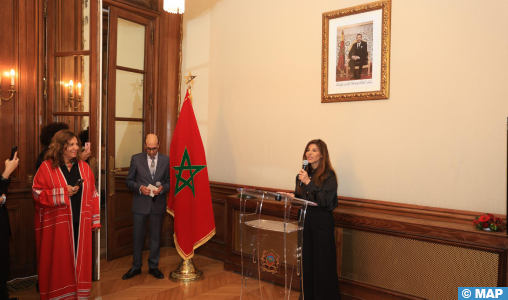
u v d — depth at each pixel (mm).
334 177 3080
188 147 3969
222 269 4254
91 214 3268
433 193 3160
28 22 3889
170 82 5180
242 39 4508
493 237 2592
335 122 3721
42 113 3986
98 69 3729
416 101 3244
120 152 4715
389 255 3113
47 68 3990
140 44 4949
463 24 3025
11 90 3742
